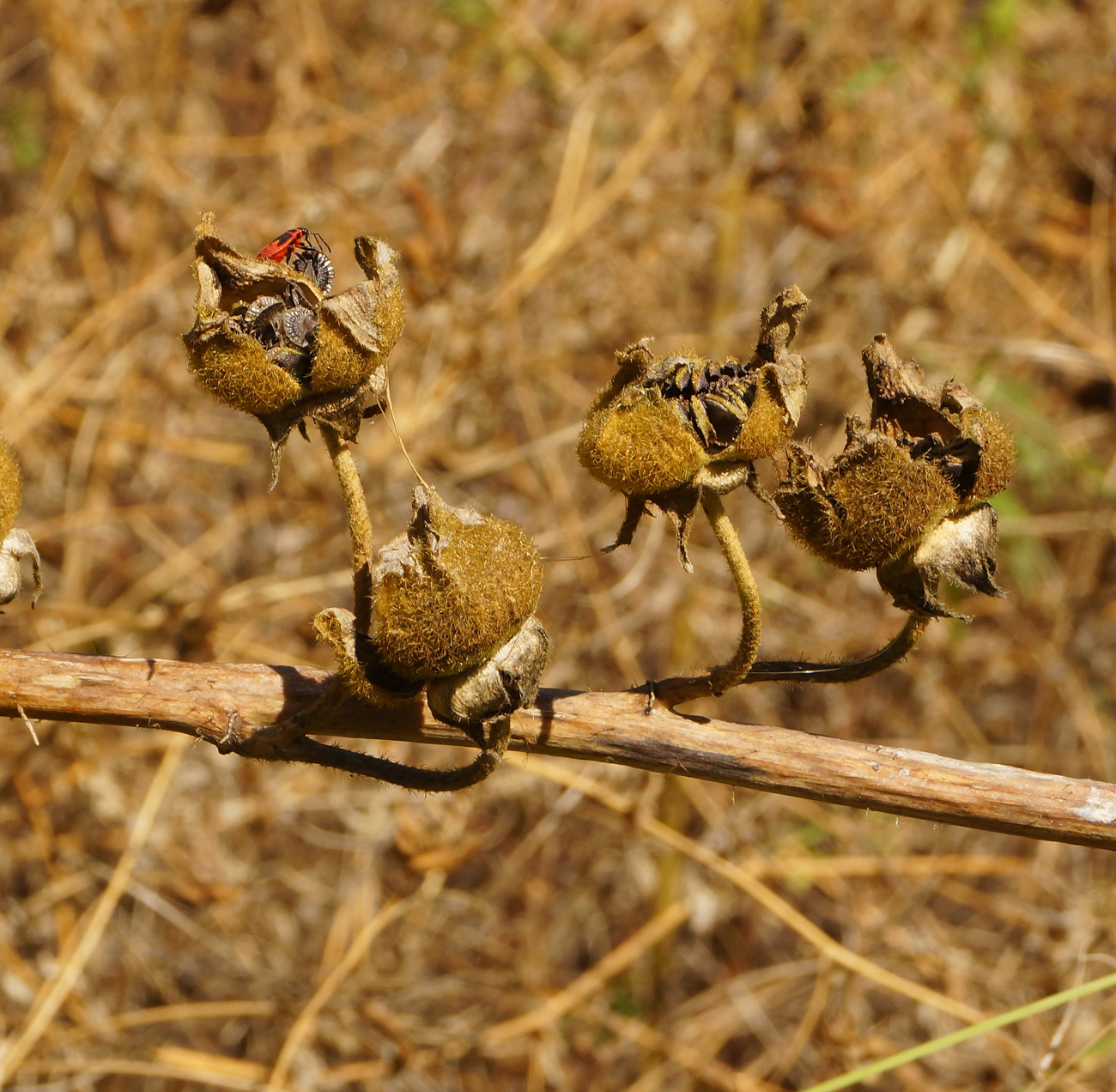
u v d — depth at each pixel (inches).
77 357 346.0
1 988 291.0
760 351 114.0
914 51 396.2
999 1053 296.0
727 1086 300.8
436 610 108.0
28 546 119.8
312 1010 260.7
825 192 374.0
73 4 366.3
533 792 323.0
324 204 351.3
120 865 273.9
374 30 417.1
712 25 384.5
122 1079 303.3
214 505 349.7
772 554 357.4
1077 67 417.7
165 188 366.9
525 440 352.2
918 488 113.7
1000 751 360.8
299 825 317.7
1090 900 313.9
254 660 303.7
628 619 337.1
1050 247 402.6
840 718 358.9
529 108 387.5
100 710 127.2
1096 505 374.6
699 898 302.5
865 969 242.7
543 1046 298.7
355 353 109.6
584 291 363.6
